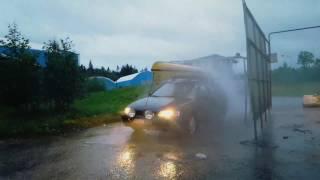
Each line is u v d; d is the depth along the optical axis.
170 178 5.25
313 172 5.52
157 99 9.02
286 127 10.43
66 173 5.58
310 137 8.65
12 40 11.70
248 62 7.95
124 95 21.92
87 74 13.93
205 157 6.58
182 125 8.47
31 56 11.87
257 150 7.21
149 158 6.53
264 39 11.88
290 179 5.16
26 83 11.79
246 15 7.70
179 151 7.13
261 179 5.17
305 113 14.25
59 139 8.72
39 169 5.83
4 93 11.67
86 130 10.23
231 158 6.51
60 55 12.77
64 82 12.66
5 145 7.96
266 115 12.50
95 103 17.67
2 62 11.53
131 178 5.27
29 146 7.83
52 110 12.96
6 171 5.72
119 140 8.48
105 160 6.41
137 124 8.35
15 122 10.45
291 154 6.80
